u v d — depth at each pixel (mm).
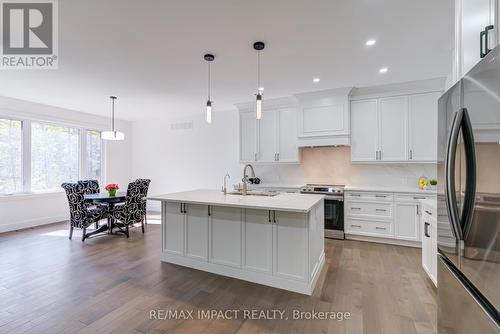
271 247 2578
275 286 2557
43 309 2162
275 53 2840
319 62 3090
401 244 3820
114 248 3752
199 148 6203
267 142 4949
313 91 4293
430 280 2668
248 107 5113
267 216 2594
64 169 5621
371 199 3953
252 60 3025
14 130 4824
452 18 2174
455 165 1331
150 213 6465
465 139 1221
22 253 3516
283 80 3746
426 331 1872
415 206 3678
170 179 6578
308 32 2402
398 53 2852
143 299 2330
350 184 4668
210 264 2922
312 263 2527
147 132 6891
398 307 2186
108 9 2031
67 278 2746
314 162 4938
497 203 983
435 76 3590
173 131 6527
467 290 1226
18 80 3688
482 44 1206
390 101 4051
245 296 2385
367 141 4195
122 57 2928
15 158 4836
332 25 2285
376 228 3934
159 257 3389
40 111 5070
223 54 2859
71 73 3414
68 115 5570
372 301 2283
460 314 1314
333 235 4188
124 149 6871
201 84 3930
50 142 5383
